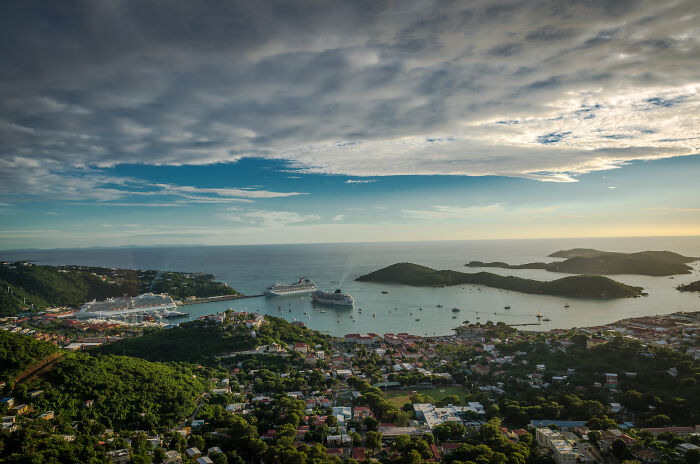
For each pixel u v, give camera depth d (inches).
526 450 5905.5
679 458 5428.2
